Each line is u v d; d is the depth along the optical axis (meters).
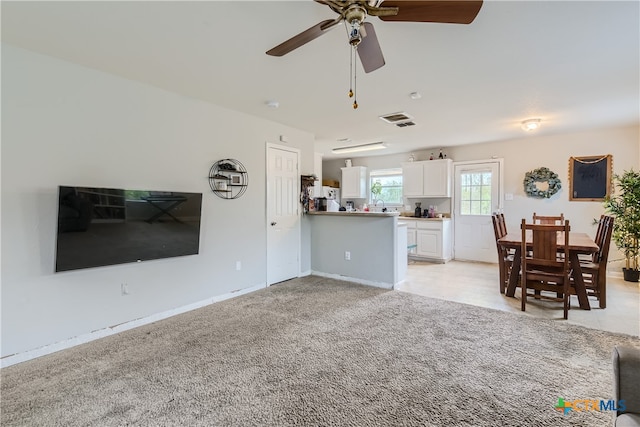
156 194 3.00
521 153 5.58
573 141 5.11
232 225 3.85
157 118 3.12
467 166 6.13
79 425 1.66
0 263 2.24
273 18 1.95
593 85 3.03
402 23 1.98
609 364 2.21
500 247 3.96
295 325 2.96
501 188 5.79
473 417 1.69
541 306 3.46
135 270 2.97
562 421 1.65
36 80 2.38
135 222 2.86
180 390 1.96
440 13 1.54
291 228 4.71
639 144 4.64
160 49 2.35
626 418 1.09
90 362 2.31
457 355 2.36
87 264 2.58
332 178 8.11
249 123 4.04
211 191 3.62
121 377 2.11
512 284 3.79
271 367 2.22
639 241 4.34
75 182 2.59
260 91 3.22
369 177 7.54
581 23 1.98
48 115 2.44
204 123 3.54
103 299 2.76
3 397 1.90
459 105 3.65
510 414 1.71
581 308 3.34
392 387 1.97
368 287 4.27
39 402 1.85
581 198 5.06
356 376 2.10
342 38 2.17
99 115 2.72
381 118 4.19
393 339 2.64
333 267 4.81
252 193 4.09
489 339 2.62
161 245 3.07
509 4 1.78
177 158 3.29
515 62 2.54
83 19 1.95
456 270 5.33
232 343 2.60
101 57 2.47
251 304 3.57
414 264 5.88
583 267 3.46
